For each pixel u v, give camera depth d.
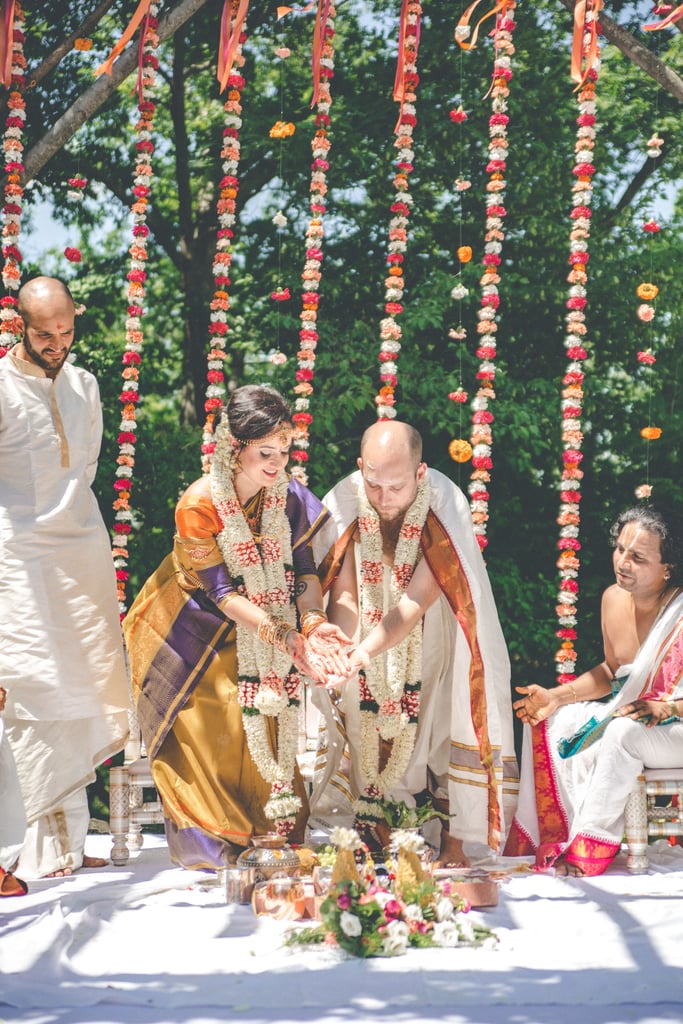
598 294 12.28
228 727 4.99
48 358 5.38
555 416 11.80
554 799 5.32
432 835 5.26
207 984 3.45
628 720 5.06
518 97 11.99
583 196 6.51
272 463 4.92
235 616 4.93
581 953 3.74
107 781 12.34
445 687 5.24
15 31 6.49
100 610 5.43
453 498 5.16
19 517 5.30
